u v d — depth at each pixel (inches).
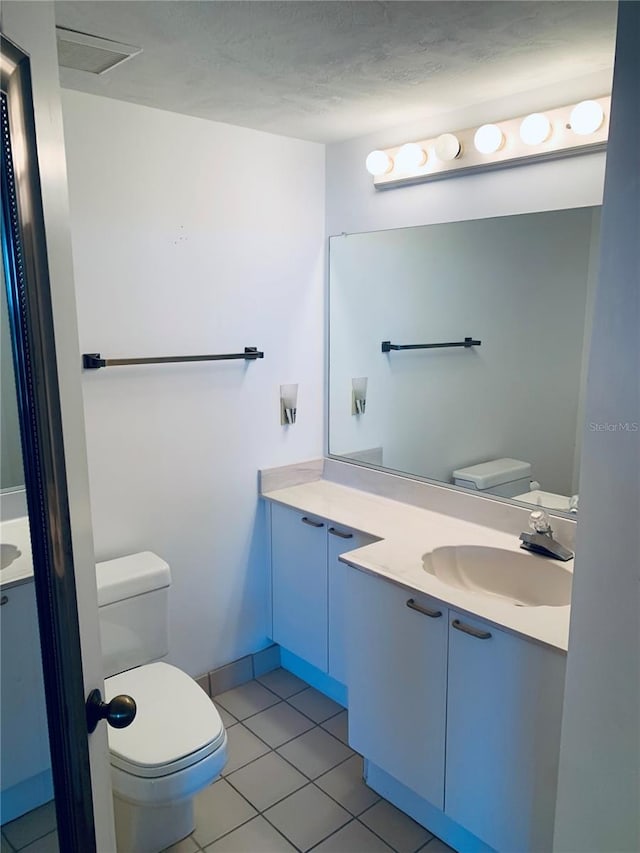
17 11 26.9
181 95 79.3
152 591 83.8
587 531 40.2
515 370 84.9
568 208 76.8
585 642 40.7
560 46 64.3
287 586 104.3
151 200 86.5
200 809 80.0
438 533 86.5
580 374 78.1
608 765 38.8
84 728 33.8
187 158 89.2
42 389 29.5
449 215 90.2
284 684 108.0
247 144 95.6
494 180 84.1
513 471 86.6
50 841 33.1
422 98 81.1
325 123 92.7
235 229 96.3
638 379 35.2
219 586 103.1
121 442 88.5
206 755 67.6
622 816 37.7
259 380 103.1
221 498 101.1
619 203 36.5
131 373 88.0
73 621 32.6
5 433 30.0
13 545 31.0
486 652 62.9
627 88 35.4
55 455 30.5
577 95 73.7
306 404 110.8
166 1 53.4
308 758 89.4
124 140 82.7
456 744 67.6
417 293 95.3
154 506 93.3
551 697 58.1
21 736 32.4
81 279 81.5
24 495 30.3
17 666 31.9
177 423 93.9
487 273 86.0
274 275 102.6
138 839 71.9
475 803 66.7
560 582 74.4
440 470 96.5
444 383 93.9
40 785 32.8
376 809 79.9
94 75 71.9
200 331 94.5
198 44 62.9
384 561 76.2
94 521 87.3
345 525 90.6
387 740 75.9
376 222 100.3
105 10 55.1
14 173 27.4
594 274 75.2
